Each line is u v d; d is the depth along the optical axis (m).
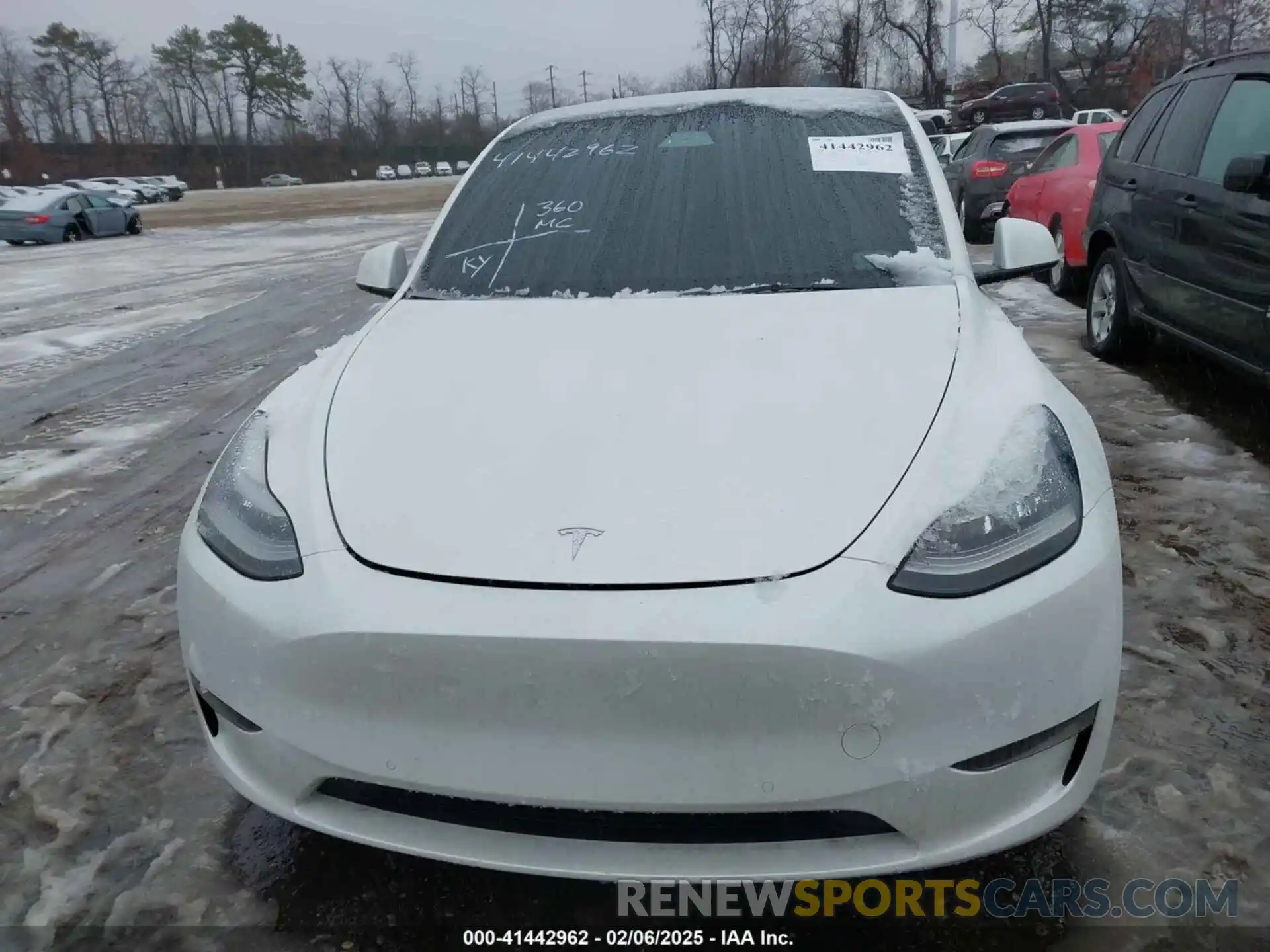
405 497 1.83
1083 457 1.92
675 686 1.54
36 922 1.98
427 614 1.62
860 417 1.91
